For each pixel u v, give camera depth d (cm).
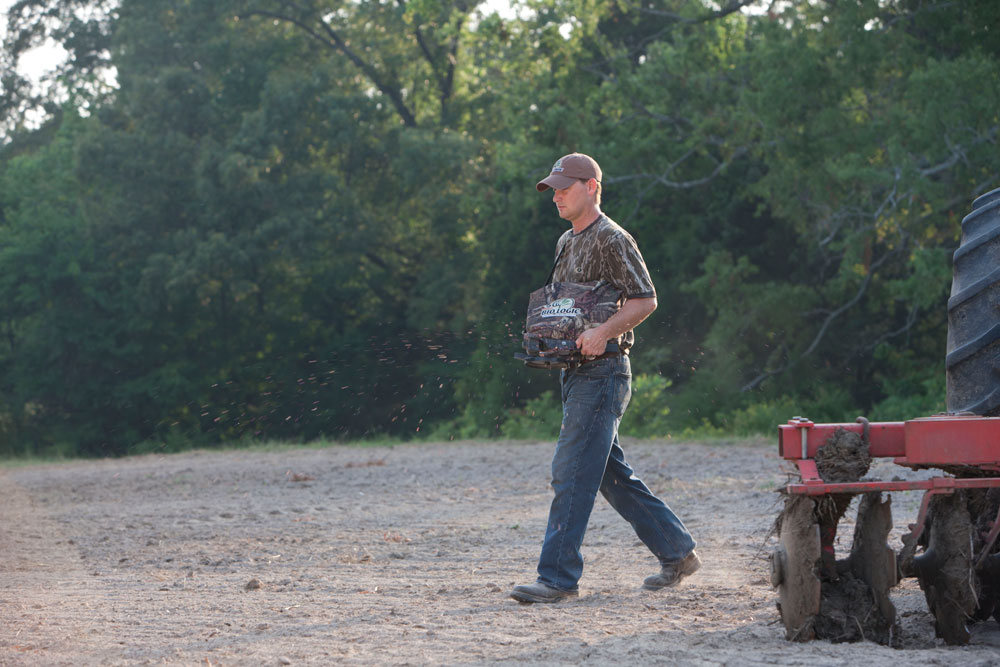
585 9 5016
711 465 2470
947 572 782
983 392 823
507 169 5403
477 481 2397
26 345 7244
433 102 7569
